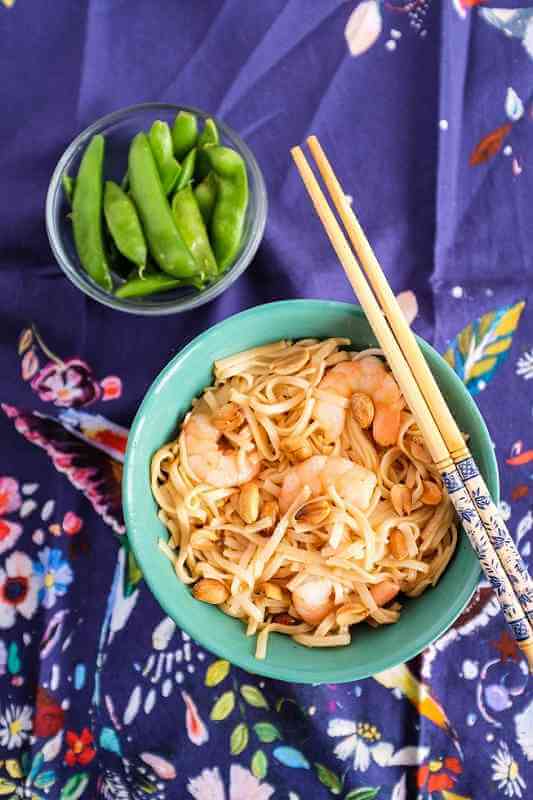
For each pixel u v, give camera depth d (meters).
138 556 0.53
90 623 0.60
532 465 0.59
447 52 0.61
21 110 0.62
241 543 0.55
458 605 0.51
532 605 0.51
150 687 0.59
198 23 0.61
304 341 0.56
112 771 0.59
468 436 0.53
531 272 0.60
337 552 0.53
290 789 0.58
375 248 0.60
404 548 0.53
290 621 0.54
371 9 0.61
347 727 0.58
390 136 0.61
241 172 0.57
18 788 0.59
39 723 0.59
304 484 0.53
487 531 0.51
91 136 0.59
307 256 0.60
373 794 0.58
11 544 0.60
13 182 0.61
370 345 0.56
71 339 0.61
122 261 0.59
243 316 0.54
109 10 0.62
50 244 0.60
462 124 0.61
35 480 0.61
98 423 0.60
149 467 0.54
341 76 0.61
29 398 0.60
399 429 0.54
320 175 0.61
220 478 0.54
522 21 0.61
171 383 0.54
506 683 0.58
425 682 0.58
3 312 0.61
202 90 0.61
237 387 0.56
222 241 0.57
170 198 0.58
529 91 0.61
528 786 0.58
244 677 0.59
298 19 0.61
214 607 0.54
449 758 0.58
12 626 0.60
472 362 0.60
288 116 0.61
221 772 0.58
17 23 0.62
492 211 0.60
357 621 0.54
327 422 0.54
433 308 0.60
